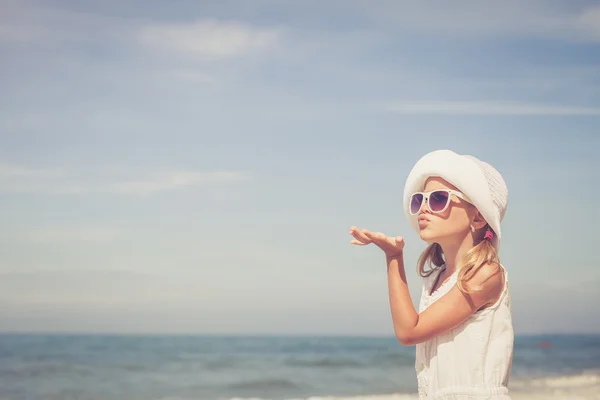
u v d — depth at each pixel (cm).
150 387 1897
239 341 3388
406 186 241
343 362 2408
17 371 2166
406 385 1731
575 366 2155
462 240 231
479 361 219
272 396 1652
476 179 223
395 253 230
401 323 223
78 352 2720
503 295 226
